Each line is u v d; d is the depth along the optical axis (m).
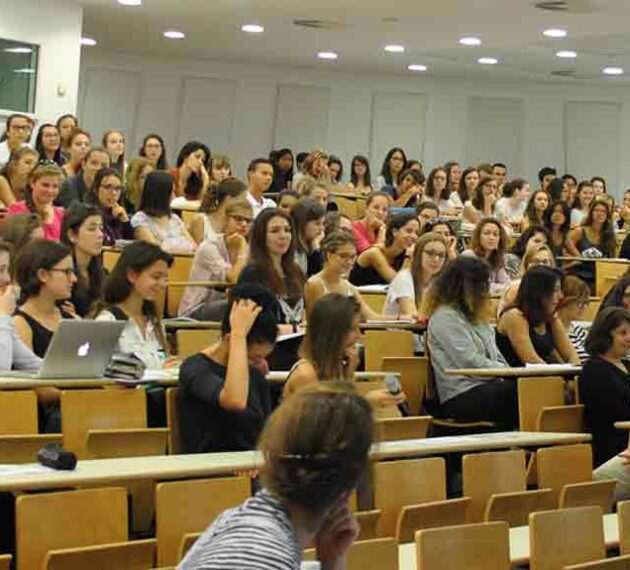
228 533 1.87
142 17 13.79
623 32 12.71
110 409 4.78
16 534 3.62
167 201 7.98
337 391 1.97
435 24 12.99
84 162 8.57
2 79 12.25
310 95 17.56
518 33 13.23
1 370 4.96
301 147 17.59
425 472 4.70
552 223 10.98
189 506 3.92
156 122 17.23
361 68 17.05
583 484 5.10
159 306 5.83
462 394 6.41
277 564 1.83
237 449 4.73
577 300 7.09
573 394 6.52
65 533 3.67
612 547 4.67
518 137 17.70
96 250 6.04
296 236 7.37
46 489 3.88
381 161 17.70
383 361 6.47
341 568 1.97
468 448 5.11
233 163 17.47
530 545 4.25
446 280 6.62
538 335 6.91
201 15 13.40
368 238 9.16
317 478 1.89
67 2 12.80
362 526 4.27
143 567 3.68
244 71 17.42
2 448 4.48
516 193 12.61
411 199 12.33
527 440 5.37
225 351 4.78
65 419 4.68
